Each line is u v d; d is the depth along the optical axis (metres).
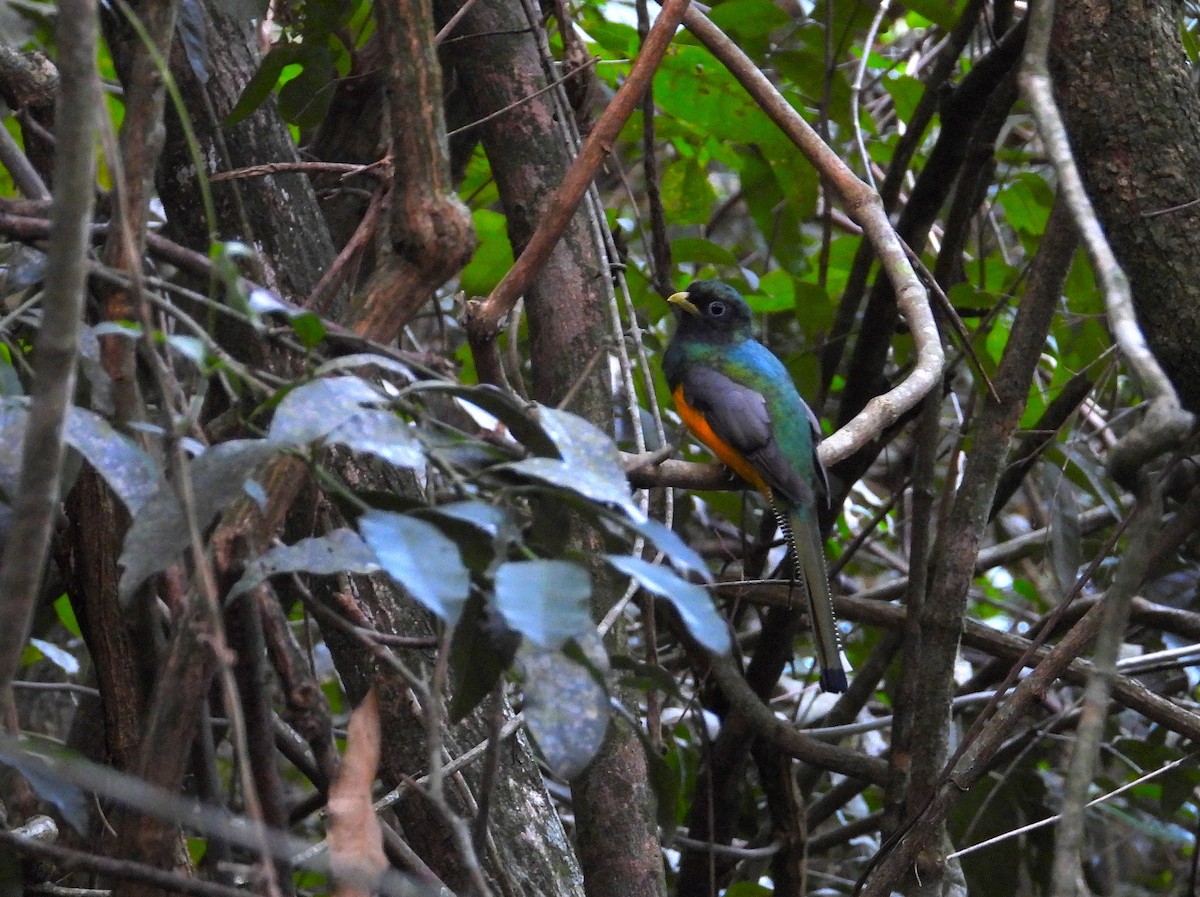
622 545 3.87
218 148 6.98
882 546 15.24
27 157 7.15
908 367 11.35
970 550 8.19
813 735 10.59
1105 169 6.89
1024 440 11.24
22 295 5.66
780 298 12.45
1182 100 6.84
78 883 6.72
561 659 3.65
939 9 10.60
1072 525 9.73
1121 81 6.82
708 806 9.02
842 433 6.80
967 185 9.89
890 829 8.95
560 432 3.80
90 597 5.43
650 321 12.36
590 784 7.13
